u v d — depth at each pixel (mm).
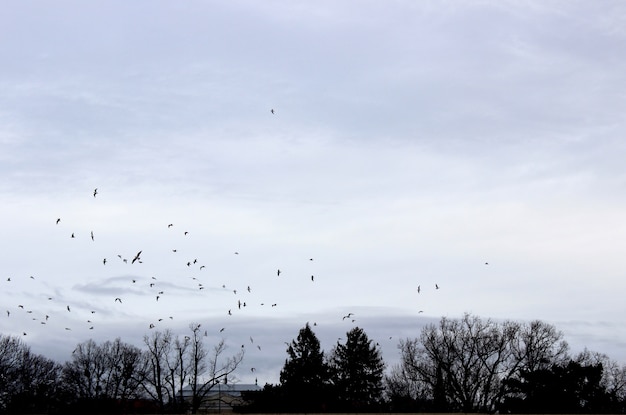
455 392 90062
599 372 84625
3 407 99000
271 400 96188
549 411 81500
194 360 87938
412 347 96125
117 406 90938
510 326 110000
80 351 111562
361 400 108438
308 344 106375
